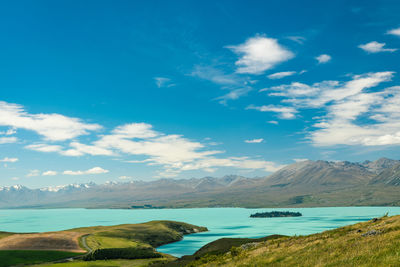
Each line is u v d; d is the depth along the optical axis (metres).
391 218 40.25
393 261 21.55
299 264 28.97
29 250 193.88
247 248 55.62
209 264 49.44
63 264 153.75
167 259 184.62
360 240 31.81
